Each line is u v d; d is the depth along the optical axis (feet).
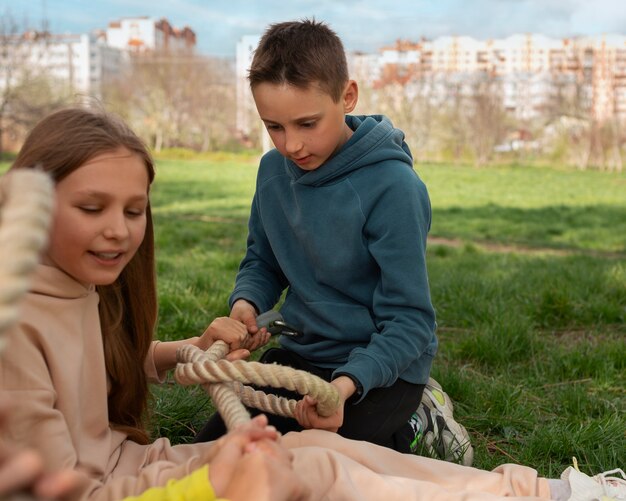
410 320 7.95
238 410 5.95
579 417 11.30
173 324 15.21
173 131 167.32
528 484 6.60
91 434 6.49
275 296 9.36
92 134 6.07
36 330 5.95
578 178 118.83
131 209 6.27
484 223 57.16
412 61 236.43
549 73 188.55
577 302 18.02
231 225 46.24
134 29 325.42
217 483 4.89
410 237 8.09
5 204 2.61
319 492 5.90
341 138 8.50
